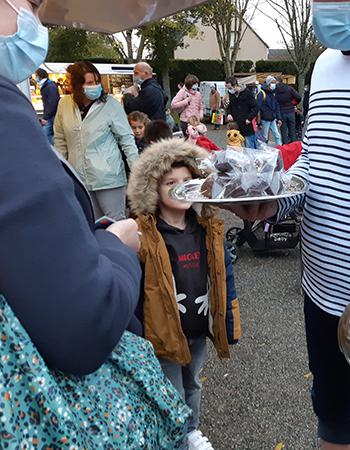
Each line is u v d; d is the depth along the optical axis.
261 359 2.87
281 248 4.49
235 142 7.20
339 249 1.36
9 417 0.66
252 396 2.53
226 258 1.99
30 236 0.64
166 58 24.52
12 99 0.68
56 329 0.67
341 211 1.33
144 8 2.70
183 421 0.95
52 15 2.77
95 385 0.82
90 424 0.78
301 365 2.79
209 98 20.28
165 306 1.85
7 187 0.64
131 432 0.84
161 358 1.90
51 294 0.66
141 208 1.88
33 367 0.68
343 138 1.29
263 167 1.34
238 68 30.61
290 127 11.19
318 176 1.38
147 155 1.90
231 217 5.76
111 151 3.94
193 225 1.94
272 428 2.28
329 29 1.23
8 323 0.66
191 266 1.92
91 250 0.70
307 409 2.40
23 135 0.67
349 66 1.29
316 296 1.51
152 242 1.85
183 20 23.19
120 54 25.14
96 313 0.69
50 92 8.21
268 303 3.62
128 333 1.04
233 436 2.23
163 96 5.86
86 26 3.02
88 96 3.79
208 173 1.46
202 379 2.69
